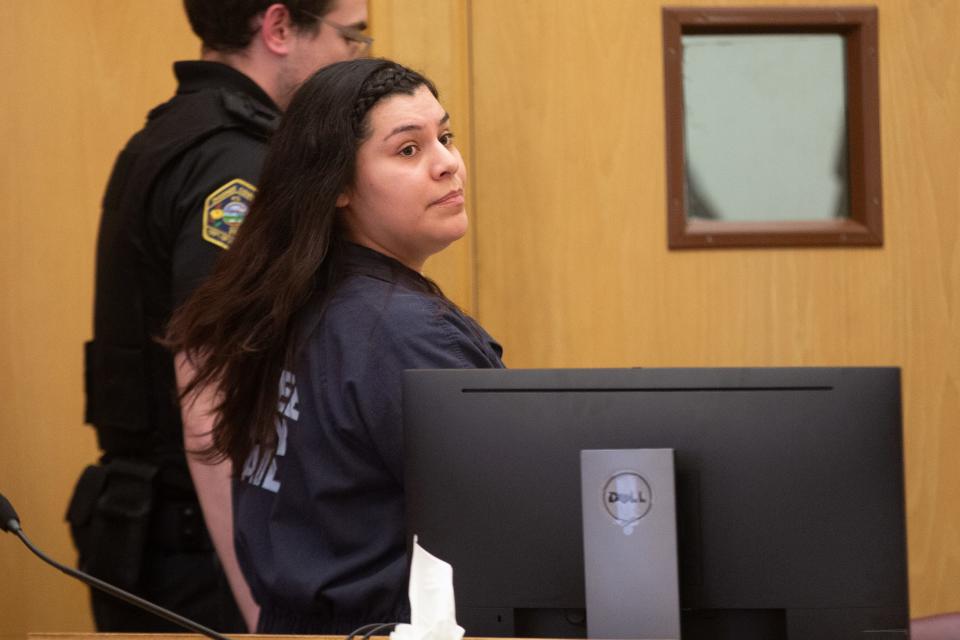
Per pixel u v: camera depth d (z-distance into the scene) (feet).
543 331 31.53
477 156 31.42
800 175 31.45
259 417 18.66
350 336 18.02
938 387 31.40
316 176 18.60
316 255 18.45
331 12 24.93
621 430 14.93
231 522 22.27
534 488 15.14
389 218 18.72
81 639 15.85
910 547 31.42
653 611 14.58
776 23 31.14
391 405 17.56
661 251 31.42
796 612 14.61
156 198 23.80
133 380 24.49
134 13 31.53
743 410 14.74
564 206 31.48
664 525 14.61
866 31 31.09
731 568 14.71
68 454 31.81
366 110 18.75
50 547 31.73
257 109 24.13
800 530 14.61
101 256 24.94
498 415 15.26
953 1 31.22
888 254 31.35
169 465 24.58
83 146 31.63
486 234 31.53
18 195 31.68
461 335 17.99
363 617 17.70
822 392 14.64
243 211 23.16
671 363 31.48
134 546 24.38
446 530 15.37
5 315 31.81
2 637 30.37
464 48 31.09
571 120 31.40
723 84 31.42
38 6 31.55
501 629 15.23
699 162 31.50
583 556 14.96
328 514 17.99
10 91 31.60
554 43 31.40
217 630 24.66
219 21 24.76
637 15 31.37
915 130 31.24
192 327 19.17
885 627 14.48
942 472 31.37
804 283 31.42
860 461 14.55
